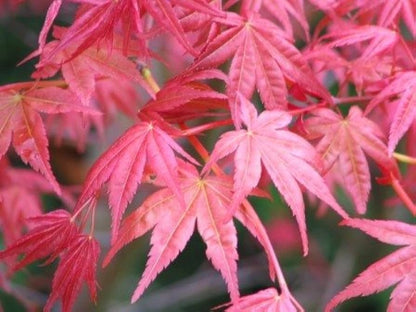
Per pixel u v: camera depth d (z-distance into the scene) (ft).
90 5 1.74
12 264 2.18
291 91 1.90
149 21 1.88
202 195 1.72
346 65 1.95
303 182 1.71
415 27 1.91
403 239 1.73
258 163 1.71
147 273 1.66
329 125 1.89
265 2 1.93
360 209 1.88
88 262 1.72
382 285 1.70
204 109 1.83
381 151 1.89
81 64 1.80
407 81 1.83
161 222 1.69
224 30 1.83
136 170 1.68
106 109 2.36
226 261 1.67
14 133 1.76
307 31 1.94
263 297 1.70
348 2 1.96
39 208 2.31
